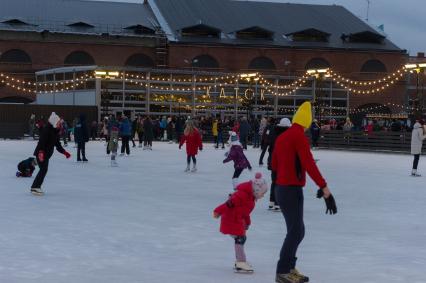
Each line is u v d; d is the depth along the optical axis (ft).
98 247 28.14
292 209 22.12
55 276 22.74
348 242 30.53
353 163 91.09
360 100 232.12
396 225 35.99
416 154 69.62
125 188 52.21
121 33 222.28
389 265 25.54
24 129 162.40
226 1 254.88
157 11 241.76
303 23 245.65
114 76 180.45
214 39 225.56
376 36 238.68
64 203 42.45
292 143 21.99
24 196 45.83
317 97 204.64
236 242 23.86
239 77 196.03
